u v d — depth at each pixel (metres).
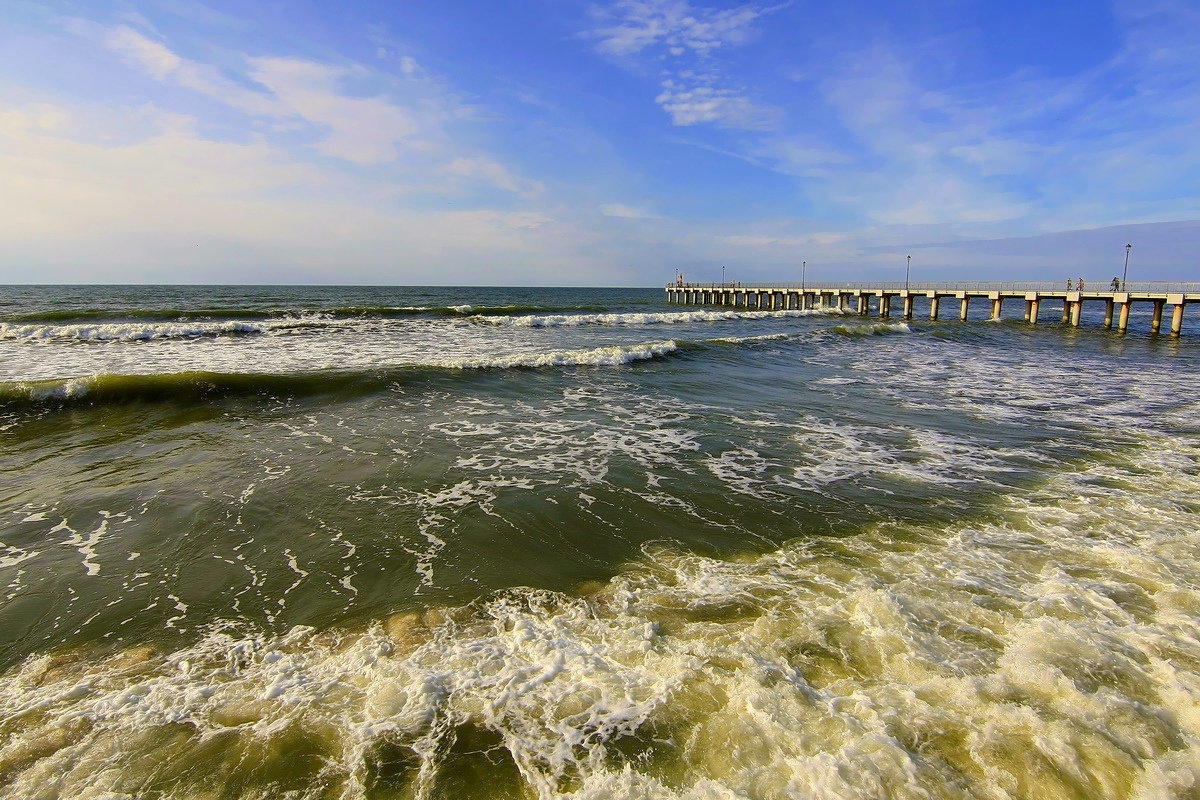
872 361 19.28
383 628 4.26
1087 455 8.57
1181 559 5.11
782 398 12.72
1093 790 2.70
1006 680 3.47
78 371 14.23
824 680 3.53
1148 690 3.35
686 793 2.77
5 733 3.20
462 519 6.27
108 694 3.57
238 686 3.63
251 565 5.29
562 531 5.98
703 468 7.97
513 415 10.80
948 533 5.84
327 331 24.28
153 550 5.55
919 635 3.96
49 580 4.98
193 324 23.61
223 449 8.49
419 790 2.84
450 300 64.81
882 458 8.46
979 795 2.68
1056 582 4.71
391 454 8.39
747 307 55.06
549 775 2.90
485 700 3.42
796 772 2.83
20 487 6.98
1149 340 27.94
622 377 14.74
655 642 3.95
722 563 5.23
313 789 2.86
